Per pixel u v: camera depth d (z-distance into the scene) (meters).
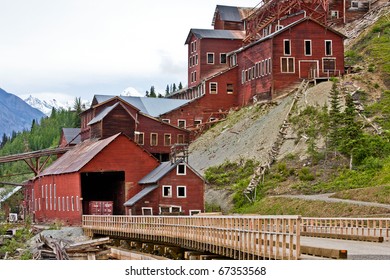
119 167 92.38
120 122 107.88
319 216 70.31
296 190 81.12
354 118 90.12
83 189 100.12
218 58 139.38
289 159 88.56
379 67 105.19
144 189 90.12
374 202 69.88
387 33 120.81
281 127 95.25
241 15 148.38
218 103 123.06
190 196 87.56
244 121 109.69
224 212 84.06
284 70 109.19
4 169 195.88
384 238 53.12
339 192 75.88
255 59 115.50
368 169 80.38
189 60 144.50
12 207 136.88
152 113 121.25
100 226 78.69
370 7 135.00
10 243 77.00
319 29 109.75
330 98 96.31
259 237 40.69
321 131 90.56
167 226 61.00
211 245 50.62
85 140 115.19
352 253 41.06
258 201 81.81
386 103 94.12
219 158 101.25
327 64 109.44
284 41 109.38
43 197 106.44
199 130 119.06
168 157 115.94
